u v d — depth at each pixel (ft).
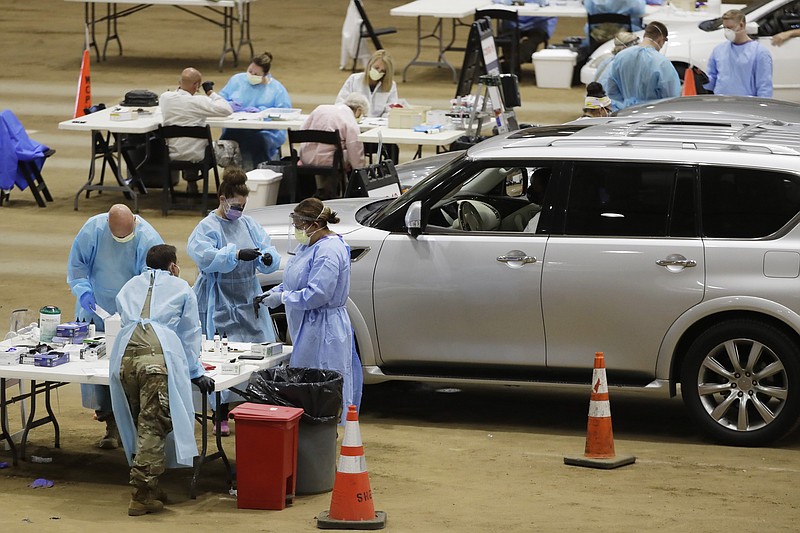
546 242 81.82
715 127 92.73
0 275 126.21
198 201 157.69
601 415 76.84
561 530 63.10
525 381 83.30
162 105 149.89
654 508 67.21
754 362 79.15
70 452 80.53
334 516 65.05
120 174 157.28
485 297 82.69
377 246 84.69
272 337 84.02
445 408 91.09
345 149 139.44
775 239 78.64
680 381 81.56
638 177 81.10
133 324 69.56
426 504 68.28
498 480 73.20
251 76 159.74
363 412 89.76
